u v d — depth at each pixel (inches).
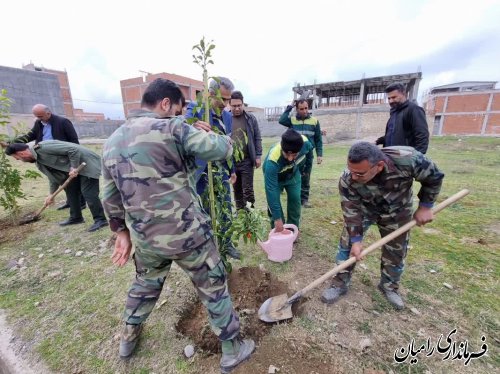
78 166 142.5
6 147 148.3
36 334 81.4
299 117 184.1
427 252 120.3
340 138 863.1
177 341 77.0
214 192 87.2
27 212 182.5
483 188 218.5
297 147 98.4
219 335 65.2
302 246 128.5
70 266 117.2
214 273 62.8
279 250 112.3
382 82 861.2
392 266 85.4
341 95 1101.1
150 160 52.2
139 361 71.4
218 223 85.0
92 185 147.8
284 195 221.0
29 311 90.8
